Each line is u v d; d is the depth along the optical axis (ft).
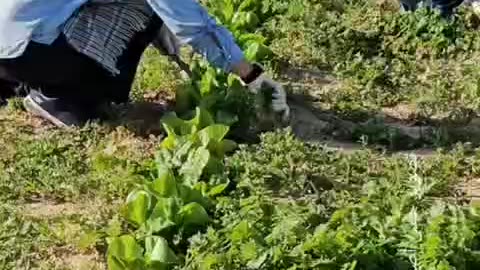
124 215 10.32
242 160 11.44
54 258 10.07
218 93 12.42
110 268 9.40
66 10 11.87
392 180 11.09
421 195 10.66
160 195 10.37
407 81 13.91
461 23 15.67
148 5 12.03
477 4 16.10
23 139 12.23
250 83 12.46
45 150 11.86
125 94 12.50
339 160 11.68
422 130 12.62
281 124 12.57
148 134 12.37
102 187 11.13
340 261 9.21
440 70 14.23
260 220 10.07
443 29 15.15
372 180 11.15
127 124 12.45
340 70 14.23
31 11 11.78
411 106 13.34
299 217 10.04
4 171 11.46
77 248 10.21
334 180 11.31
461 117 12.91
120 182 11.10
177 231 10.08
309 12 15.85
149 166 11.41
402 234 9.57
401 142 12.30
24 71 12.14
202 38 11.91
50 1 11.84
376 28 15.46
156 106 13.14
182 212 10.12
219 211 10.38
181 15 11.74
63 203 11.03
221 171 11.08
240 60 12.09
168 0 11.66
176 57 12.82
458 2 15.76
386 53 14.88
